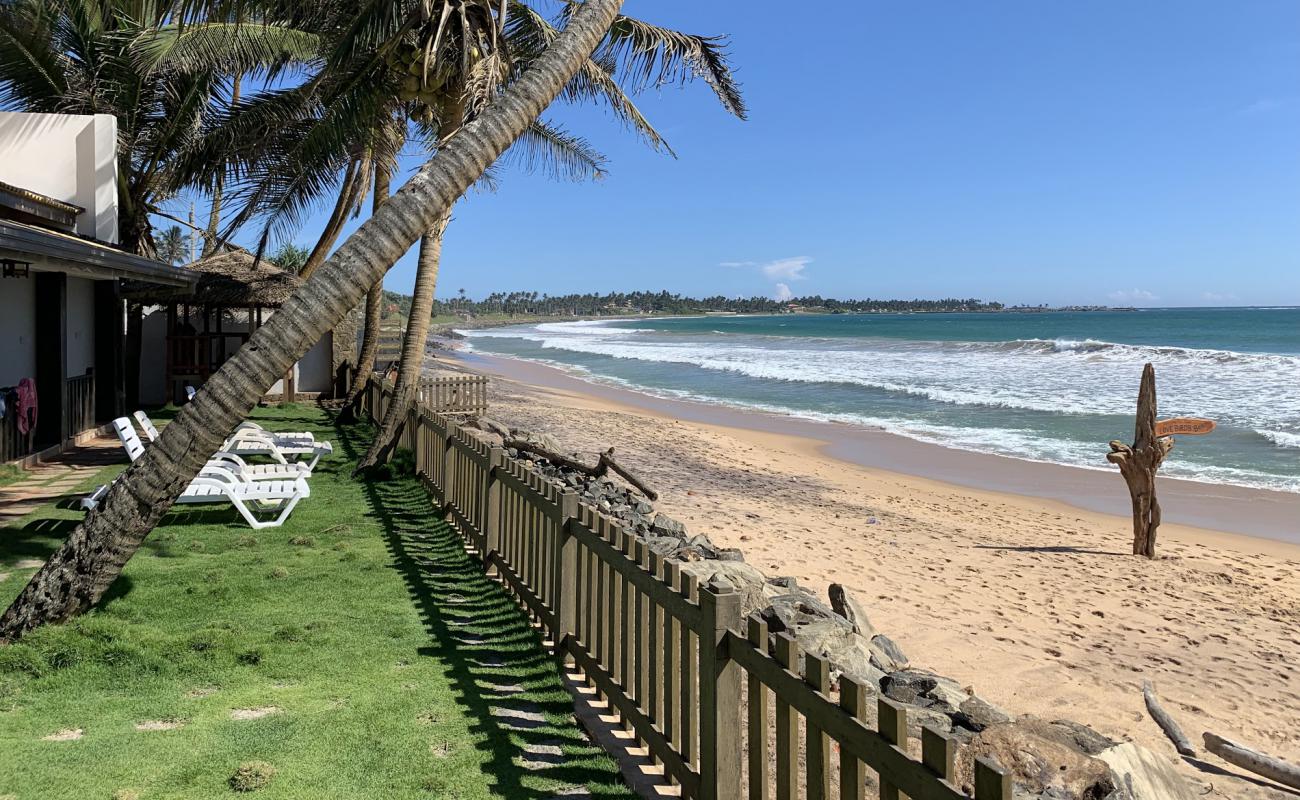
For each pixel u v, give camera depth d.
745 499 11.94
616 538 4.02
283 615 5.16
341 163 13.05
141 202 17.20
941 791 1.94
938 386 30.39
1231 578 9.06
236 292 17.72
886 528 10.62
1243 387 27.23
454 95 9.63
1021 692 5.62
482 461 6.52
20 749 3.41
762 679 2.79
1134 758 3.84
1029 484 14.67
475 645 4.84
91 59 15.97
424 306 10.42
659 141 11.66
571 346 72.38
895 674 4.79
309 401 19.75
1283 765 4.56
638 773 3.53
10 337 11.24
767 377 36.34
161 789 3.15
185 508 8.17
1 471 10.03
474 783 3.32
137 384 18.69
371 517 8.03
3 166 13.34
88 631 4.45
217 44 12.80
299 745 3.55
